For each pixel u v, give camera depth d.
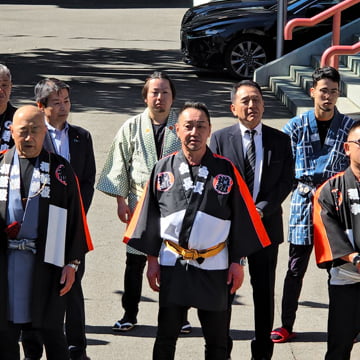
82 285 9.00
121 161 7.97
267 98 17.91
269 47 19.89
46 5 40.59
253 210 6.44
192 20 20.59
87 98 17.56
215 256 6.30
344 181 6.34
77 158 7.44
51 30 30.38
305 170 7.93
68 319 7.29
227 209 6.31
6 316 6.18
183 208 6.26
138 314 8.45
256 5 20.52
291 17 19.81
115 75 20.56
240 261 6.40
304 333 8.10
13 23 32.56
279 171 7.23
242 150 7.24
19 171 6.24
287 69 19.14
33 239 6.20
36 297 6.19
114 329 8.05
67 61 22.75
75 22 33.28
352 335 6.41
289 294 7.93
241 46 19.88
